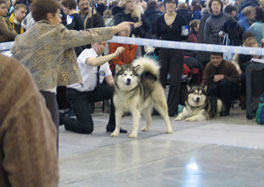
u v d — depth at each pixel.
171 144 5.37
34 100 1.32
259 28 8.38
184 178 3.91
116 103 5.87
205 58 8.47
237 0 12.03
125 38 6.52
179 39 7.71
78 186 3.68
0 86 1.29
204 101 7.55
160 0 12.45
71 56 3.29
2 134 1.29
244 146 5.25
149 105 6.23
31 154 1.29
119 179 3.88
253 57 7.98
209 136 5.91
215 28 8.07
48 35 3.08
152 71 6.21
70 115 7.34
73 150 5.05
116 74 5.82
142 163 4.44
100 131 6.32
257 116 6.99
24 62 3.14
